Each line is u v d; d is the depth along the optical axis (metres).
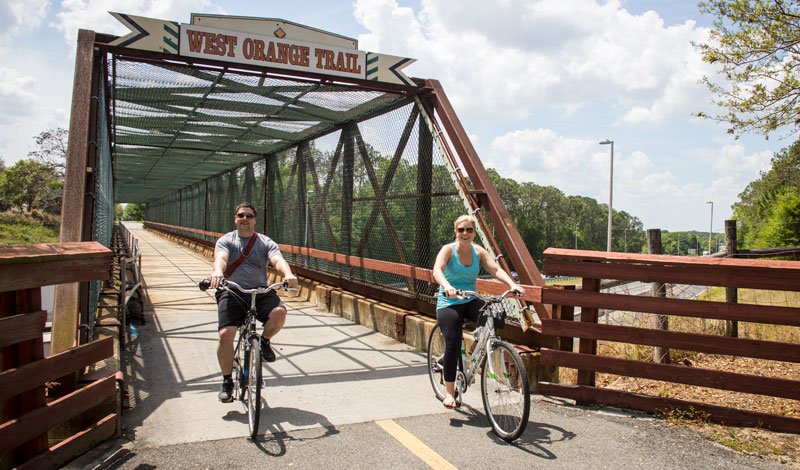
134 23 5.67
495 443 3.77
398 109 7.65
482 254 4.28
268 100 7.81
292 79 6.45
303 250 10.80
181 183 25.22
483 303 4.21
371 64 6.75
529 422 4.19
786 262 3.98
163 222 42.88
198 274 14.54
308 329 7.72
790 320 4.00
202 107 8.22
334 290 9.18
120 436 3.77
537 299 4.81
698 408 4.28
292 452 3.55
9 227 55.00
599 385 5.51
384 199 7.95
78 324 4.03
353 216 8.91
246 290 4.02
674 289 7.32
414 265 7.17
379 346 6.71
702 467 3.44
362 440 3.78
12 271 2.76
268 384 5.09
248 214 4.23
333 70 6.52
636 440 3.86
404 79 6.96
